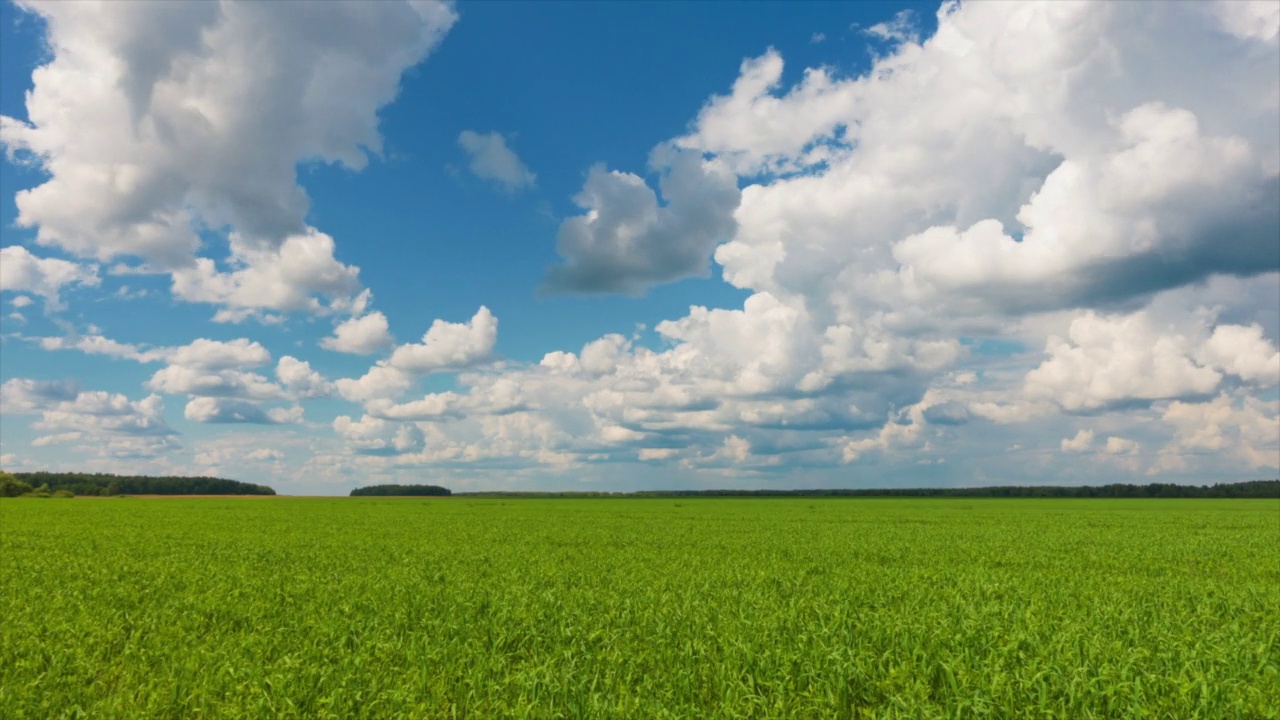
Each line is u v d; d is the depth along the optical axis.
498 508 78.69
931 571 20.50
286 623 13.00
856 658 9.66
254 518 53.44
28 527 40.91
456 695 8.98
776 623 12.03
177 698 8.76
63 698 8.85
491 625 12.30
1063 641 10.35
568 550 27.80
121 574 19.75
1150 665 9.50
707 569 21.14
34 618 13.14
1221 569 22.25
